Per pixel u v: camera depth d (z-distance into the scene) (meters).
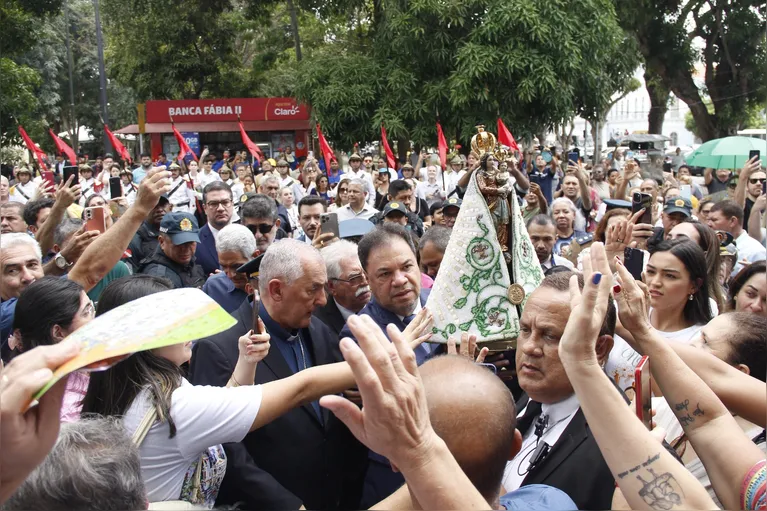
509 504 2.15
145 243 7.02
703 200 8.09
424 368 2.04
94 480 1.87
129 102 29.67
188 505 2.36
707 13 19.73
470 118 19.27
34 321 3.09
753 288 3.99
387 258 3.88
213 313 1.52
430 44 20.11
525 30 18.81
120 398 2.60
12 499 1.87
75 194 5.41
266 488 2.97
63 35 15.94
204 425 2.58
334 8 23.98
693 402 2.19
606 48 19.75
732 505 2.07
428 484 1.56
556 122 20.06
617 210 5.99
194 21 24.11
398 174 16.62
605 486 2.48
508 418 1.91
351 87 20.88
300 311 3.44
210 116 26.34
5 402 1.46
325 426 3.29
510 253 3.53
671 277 4.04
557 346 2.66
